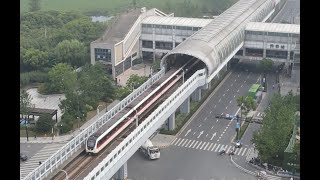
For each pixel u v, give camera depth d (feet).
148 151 571.28
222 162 564.30
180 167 552.41
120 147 474.49
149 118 542.98
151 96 602.44
